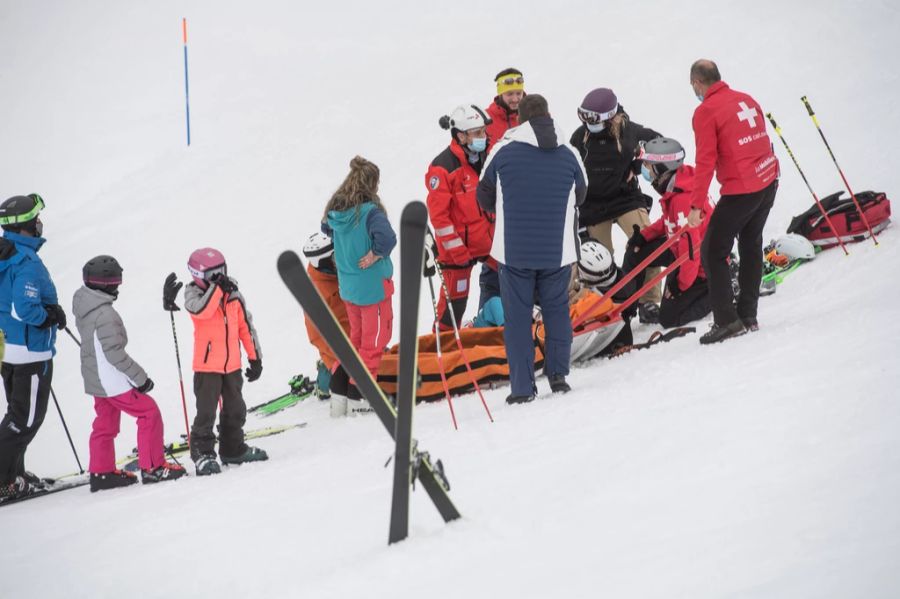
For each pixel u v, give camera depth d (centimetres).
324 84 4869
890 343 1168
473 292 2756
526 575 714
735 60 3800
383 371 1744
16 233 1598
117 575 1013
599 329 1686
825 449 845
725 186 1480
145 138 5225
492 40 4944
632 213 1944
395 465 834
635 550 720
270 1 7281
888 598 578
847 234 1930
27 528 1354
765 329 1512
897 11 3866
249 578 892
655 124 3503
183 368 2492
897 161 2578
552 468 974
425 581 741
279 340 2566
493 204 1470
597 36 4453
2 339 1400
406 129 3953
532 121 1431
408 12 6494
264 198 3597
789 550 666
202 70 6269
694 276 1762
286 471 1390
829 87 3369
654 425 1046
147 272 3184
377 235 1661
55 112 5981
